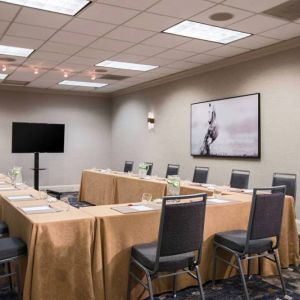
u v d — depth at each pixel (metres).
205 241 3.08
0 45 5.29
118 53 5.74
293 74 5.14
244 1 3.66
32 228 2.42
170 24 4.36
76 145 9.84
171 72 7.26
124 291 2.70
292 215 3.61
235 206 3.27
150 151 8.55
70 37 4.88
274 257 3.14
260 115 5.68
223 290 3.05
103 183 6.83
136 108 9.09
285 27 4.49
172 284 2.98
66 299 2.48
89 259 2.54
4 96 8.91
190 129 7.21
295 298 2.91
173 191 3.63
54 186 9.55
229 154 6.24
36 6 3.83
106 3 3.72
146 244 2.74
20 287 2.82
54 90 9.45
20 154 9.16
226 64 6.25
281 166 5.36
